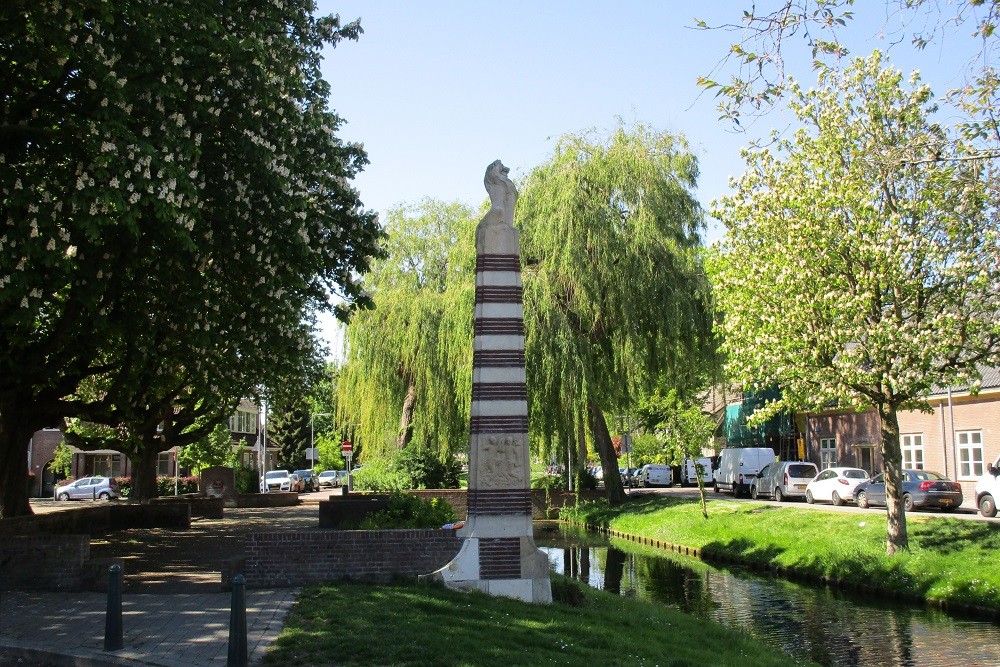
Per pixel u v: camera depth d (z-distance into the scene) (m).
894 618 16.16
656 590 19.23
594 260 29.53
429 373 33.41
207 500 32.56
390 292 35.47
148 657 8.62
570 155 30.22
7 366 15.91
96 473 62.88
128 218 12.11
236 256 15.63
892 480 19.70
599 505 37.09
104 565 12.84
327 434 82.69
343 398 37.19
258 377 21.78
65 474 59.59
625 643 10.49
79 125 12.71
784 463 36.44
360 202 18.52
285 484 57.56
